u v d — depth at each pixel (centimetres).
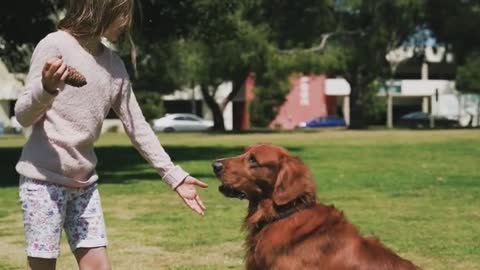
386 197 1277
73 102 415
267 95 5966
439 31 4478
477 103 6962
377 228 948
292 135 3934
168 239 880
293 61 3769
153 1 1908
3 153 2445
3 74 5606
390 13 4012
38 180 418
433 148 2706
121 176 1669
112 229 952
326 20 3984
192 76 4444
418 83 7212
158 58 4400
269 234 484
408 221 1008
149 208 1148
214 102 5016
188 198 465
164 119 5800
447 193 1333
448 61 6975
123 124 456
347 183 1506
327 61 3878
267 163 490
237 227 963
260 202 500
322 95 7094
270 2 3700
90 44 424
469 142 3055
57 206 421
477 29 4291
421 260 759
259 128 6038
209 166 1888
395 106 7806
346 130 4747
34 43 2038
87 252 440
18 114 401
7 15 1812
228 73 3953
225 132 4603
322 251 468
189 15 2094
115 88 438
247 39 3572
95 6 412
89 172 435
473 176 1652
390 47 4381
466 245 834
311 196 490
